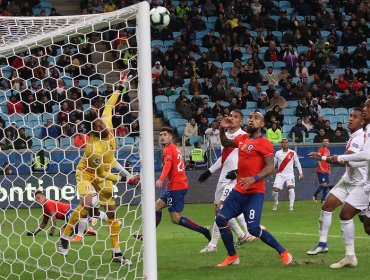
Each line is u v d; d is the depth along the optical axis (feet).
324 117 155.33
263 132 145.69
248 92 153.38
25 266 56.59
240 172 53.72
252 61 162.61
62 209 72.79
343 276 49.42
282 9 187.83
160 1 167.84
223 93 152.25
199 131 138.92
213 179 131.03
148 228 43.29
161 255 61.98
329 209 58.95
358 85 162.50
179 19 168.66
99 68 138.21
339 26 183.62
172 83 152.25
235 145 61.82
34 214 101.65
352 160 52.06
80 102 105.81
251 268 53.06
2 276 52.75
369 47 182.39
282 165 113.50
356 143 54.75
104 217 62.59
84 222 64.85
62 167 105.50
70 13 167.43
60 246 57.93
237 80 159.84
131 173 57.11
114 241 55.77
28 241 73.05
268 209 115.75
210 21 176.35
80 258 59.41
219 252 63.46
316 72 168.25
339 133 142.41
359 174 56.80
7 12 153.69
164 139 64.75
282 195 135.54
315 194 128.06
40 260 59.77
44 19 51.01
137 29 43.65
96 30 49.03
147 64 43.45
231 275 50.37
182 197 64.85
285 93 157.99
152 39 165.78
